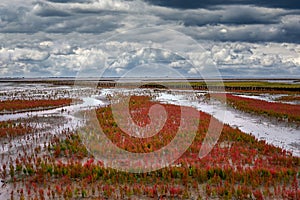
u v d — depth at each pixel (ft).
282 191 25.38
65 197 24.39
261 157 34.91
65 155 35.32
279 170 29.86
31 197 24.47
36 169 29.81
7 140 41.11
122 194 24.84
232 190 25.29
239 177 28.22
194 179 28.43
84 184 26.43
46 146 38.34
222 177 28.76
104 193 25.00
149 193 25.08
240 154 35.47
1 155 34.88
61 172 28.99
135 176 28.37
